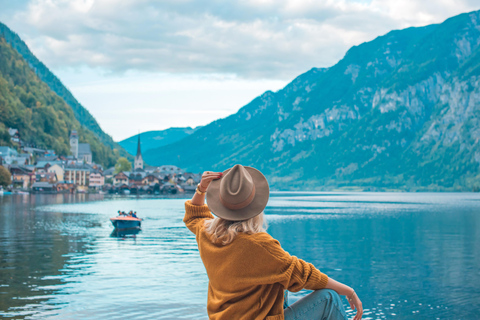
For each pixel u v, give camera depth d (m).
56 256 30.41
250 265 4.23
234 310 4.31
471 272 26.59
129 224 52.78
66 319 15.65
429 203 171.00
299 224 67.44
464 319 17.05
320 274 4.42
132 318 15.91
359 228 60.34
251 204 4.32
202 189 4.88
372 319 17.11
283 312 4.38
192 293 19.52
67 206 110.12
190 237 44.16
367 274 26.03
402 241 44.41
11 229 50.84
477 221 75.25
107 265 26.70
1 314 16.11
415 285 22.91
